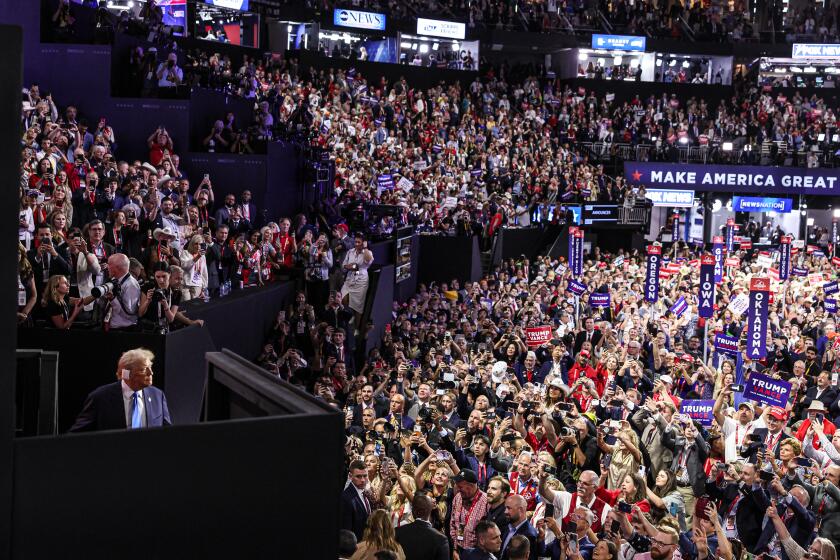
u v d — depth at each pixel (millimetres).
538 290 27875
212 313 15227
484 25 48562
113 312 11234
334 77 39500
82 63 23406
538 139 44469
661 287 30469
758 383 15312
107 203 16422
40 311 11664
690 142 48562
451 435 12344
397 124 39062
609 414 14523
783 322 27203
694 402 14742
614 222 41188
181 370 11570
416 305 24719
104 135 21891
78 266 12422
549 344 20062
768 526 10891
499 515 9570
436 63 46312
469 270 31172
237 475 2855
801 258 40281
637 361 18062
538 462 10945
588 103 48469
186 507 2807
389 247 26156
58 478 2672
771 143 48969
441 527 10125
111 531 2732
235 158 23422
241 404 3500
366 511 9227
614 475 12023
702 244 44688
